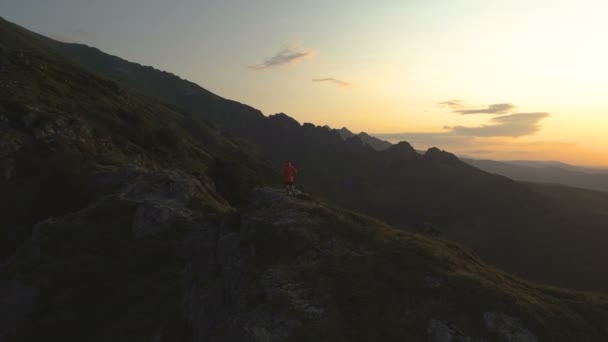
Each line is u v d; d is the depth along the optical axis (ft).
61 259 98.32
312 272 52.37
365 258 56.44
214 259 64.95
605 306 54.49
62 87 296.71
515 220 564.71
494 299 48.80
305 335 42.55
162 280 84.23
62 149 192.13
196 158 359.66
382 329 44.34
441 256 59.67
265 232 61.72
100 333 73.77
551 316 48.03
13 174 173.78
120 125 280.31
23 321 82.74
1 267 104.63
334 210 72.49
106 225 112.37
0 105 205.87
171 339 60.90
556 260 444.96
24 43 508.53
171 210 115.44
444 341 42.86
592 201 625.00
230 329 46.09
